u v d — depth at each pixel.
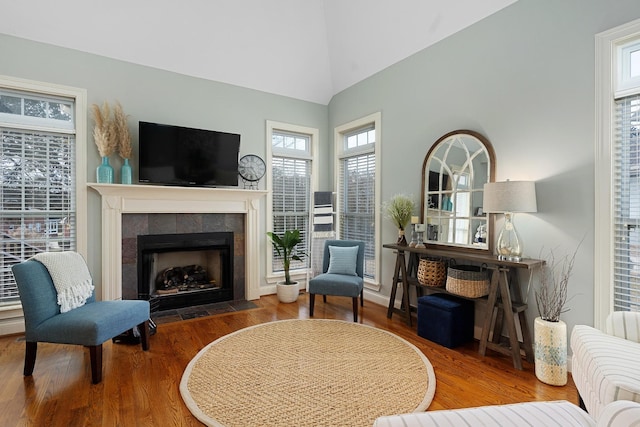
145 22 3.28
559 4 2.38
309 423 1.73
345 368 2.34
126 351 2.61
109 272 3.32
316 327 3.16
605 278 2.16
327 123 4.86
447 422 1.05
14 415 1.78
